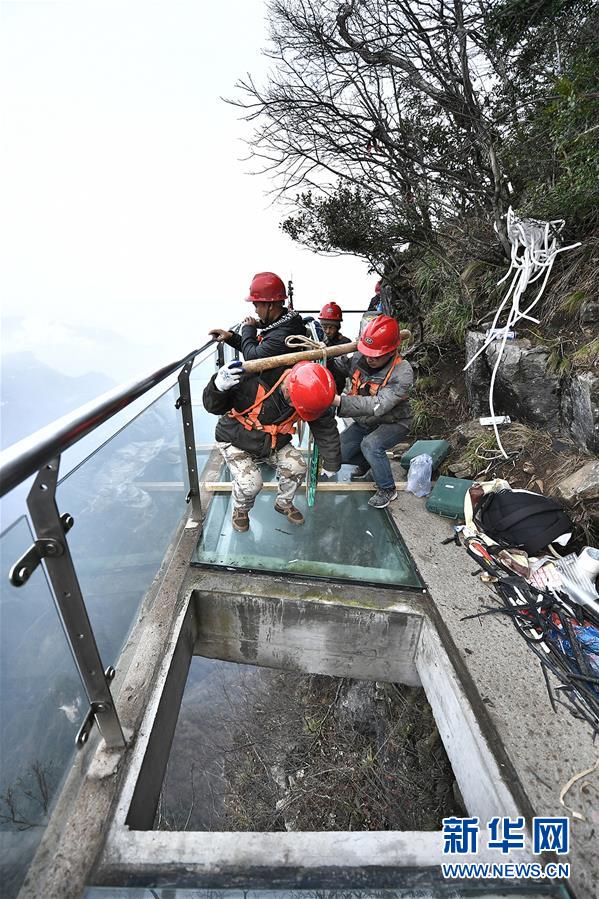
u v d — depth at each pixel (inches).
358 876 43.9
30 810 43.5
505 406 137.6
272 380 77.5
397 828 118.2
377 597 83.5
